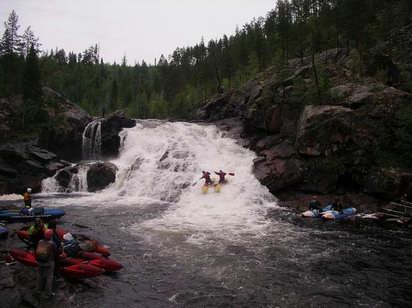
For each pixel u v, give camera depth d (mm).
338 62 45031
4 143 38312
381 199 26641
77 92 107750
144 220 23062
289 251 17625
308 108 31641
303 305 12422
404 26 47875
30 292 11945
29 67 47938
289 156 31141
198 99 78375
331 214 23891
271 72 47750
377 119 29047
